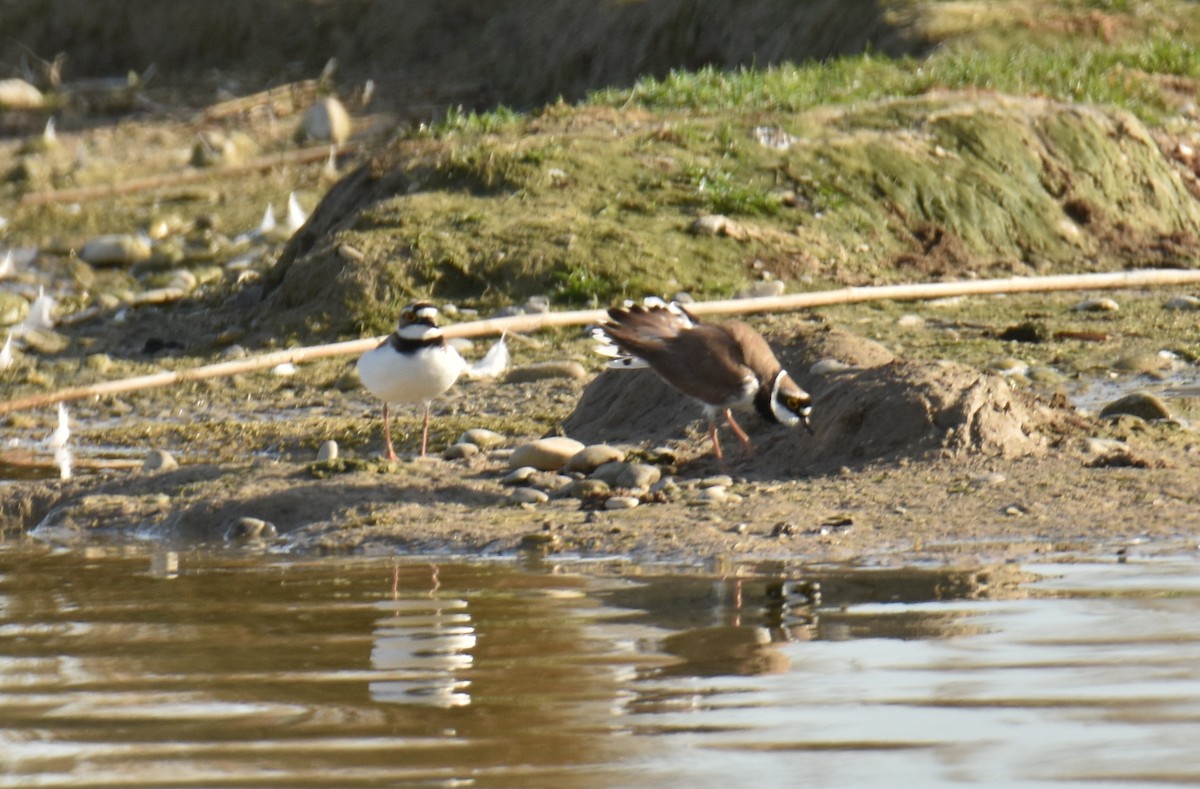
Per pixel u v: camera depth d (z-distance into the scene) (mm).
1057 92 27938
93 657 8430
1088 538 10828
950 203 24422
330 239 23047
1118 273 22859
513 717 7176
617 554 11094
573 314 20453
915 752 6562
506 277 21875
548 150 24594
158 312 24531
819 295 20984
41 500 14406
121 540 12812
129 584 10617
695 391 13125
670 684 7652
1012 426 13445
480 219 22938
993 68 29031
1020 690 7352
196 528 13078
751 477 13344
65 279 28391
